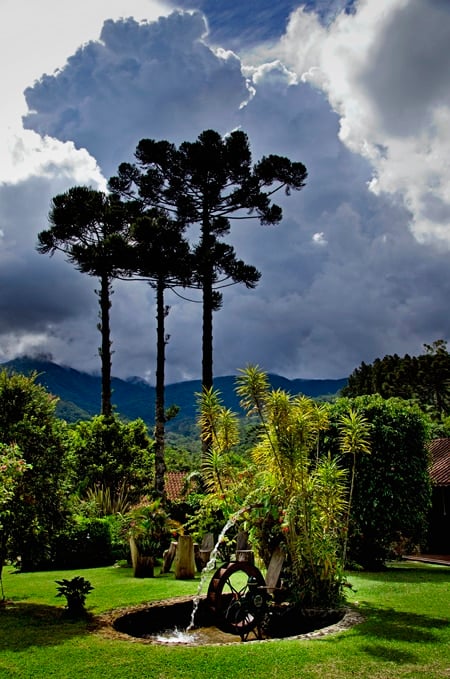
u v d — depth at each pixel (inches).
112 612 301.0
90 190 954.7
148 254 761.0
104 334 951.0
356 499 493.4
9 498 296.7
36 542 335.3
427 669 211.2
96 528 534.6
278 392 337.7
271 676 206.1
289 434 335.3
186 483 691.4
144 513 480.4
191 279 797.9
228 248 788.0
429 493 520.4
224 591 367.9
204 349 759.1
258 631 318.3
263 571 403.2
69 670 212.1
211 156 790.5
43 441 346.0
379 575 453.1
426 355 1674.5
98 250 887.7
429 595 350.0
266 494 338.6
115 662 220.7
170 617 322.7
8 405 344.5
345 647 238.4
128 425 994.7
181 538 425.1
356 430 367.6
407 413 517.3
